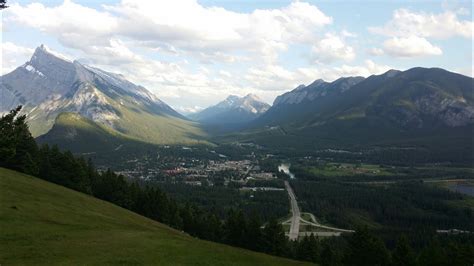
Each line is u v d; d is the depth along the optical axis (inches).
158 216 5260.8
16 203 2669.8
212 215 5526.6
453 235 7180.1
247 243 4788.4
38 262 1734.7
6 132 4584.2
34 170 4731.8
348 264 4037.9
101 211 3575.3
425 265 3905.0
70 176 4987.7
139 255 2050.9
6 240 1947.6
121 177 5521.7
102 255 1959.9
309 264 2748.5
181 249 2313.0
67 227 2433.6
